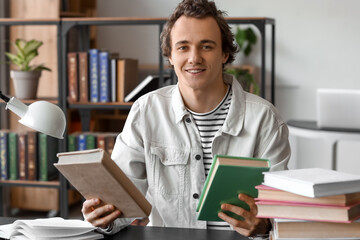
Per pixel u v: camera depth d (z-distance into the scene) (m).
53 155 3.63
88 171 1.44
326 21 4.74
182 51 1.71
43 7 4.13
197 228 1.77
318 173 1.41
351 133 3.56
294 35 4.79
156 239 1.60
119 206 1.56
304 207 1.35
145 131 1.89
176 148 1.87
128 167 1.90
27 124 1.52
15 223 1.60
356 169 4.89
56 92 4.18
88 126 3.87
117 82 3.45
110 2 4.89
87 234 1.61
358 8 4.69
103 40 4.93
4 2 4.27
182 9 1.72
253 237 1.60
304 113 4.84
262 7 4.80
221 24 1.75
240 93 1.89
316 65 4.79
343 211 1.31
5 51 4.30
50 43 4.18
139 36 4.88
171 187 1.89
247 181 1.46
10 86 4.34
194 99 1.83
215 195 1.48
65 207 3.54
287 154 1.90
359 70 4.73
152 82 3.40
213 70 1.72
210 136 1.87
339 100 3.63
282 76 4.84
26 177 3.57
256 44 4.79
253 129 1.85
